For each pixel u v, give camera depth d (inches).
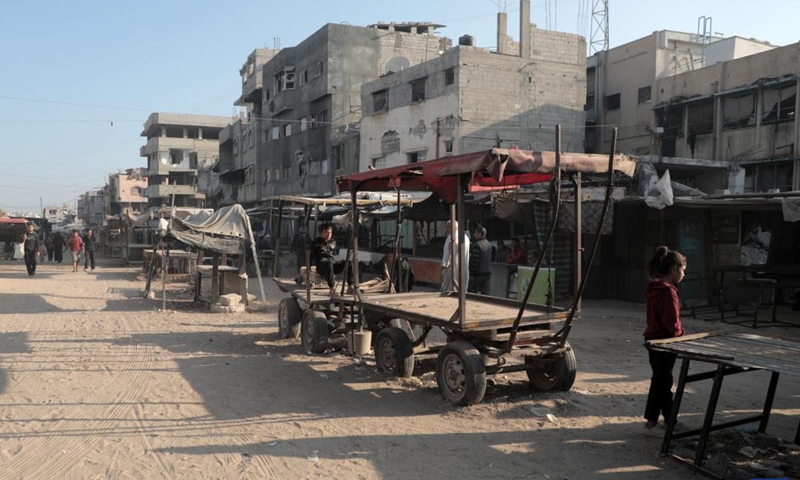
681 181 1058.1
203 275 741.9
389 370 325.4
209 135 3203.7
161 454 212.2
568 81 1298.0
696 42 1390.3
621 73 1446.9
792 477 189.6
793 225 628.7
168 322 514.9
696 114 1214.3
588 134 1488.7
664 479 191.0
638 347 412.8
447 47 1668.3
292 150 1721.2
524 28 1331.2
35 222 1765.5
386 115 1364.4
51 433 234.4
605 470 198.2
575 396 283.1
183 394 289.9
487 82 1217.4
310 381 314.2
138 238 1556.3
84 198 5423.2
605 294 686.5
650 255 655.8
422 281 791.1
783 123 1035.9
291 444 221.8
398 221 415.5
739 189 976.3
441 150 1224.8
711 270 587.8
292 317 430.6
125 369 341.7
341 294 375.6
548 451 215.0
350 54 1540.4
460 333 274.1
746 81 1104.8
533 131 1259.8
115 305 625.0
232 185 2277.3
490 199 639.8
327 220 910.4
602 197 602.2
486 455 211.3
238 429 238.8
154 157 3120.1
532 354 272.5
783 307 602.2
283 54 1745.8
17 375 326.3
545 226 625.0
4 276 969.5
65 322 510.6
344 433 233.8
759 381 322.3
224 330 474.9
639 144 1380.4
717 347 204.2
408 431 236.1
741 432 231.8
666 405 227.6
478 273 473.7
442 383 274.5
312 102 1615.4
